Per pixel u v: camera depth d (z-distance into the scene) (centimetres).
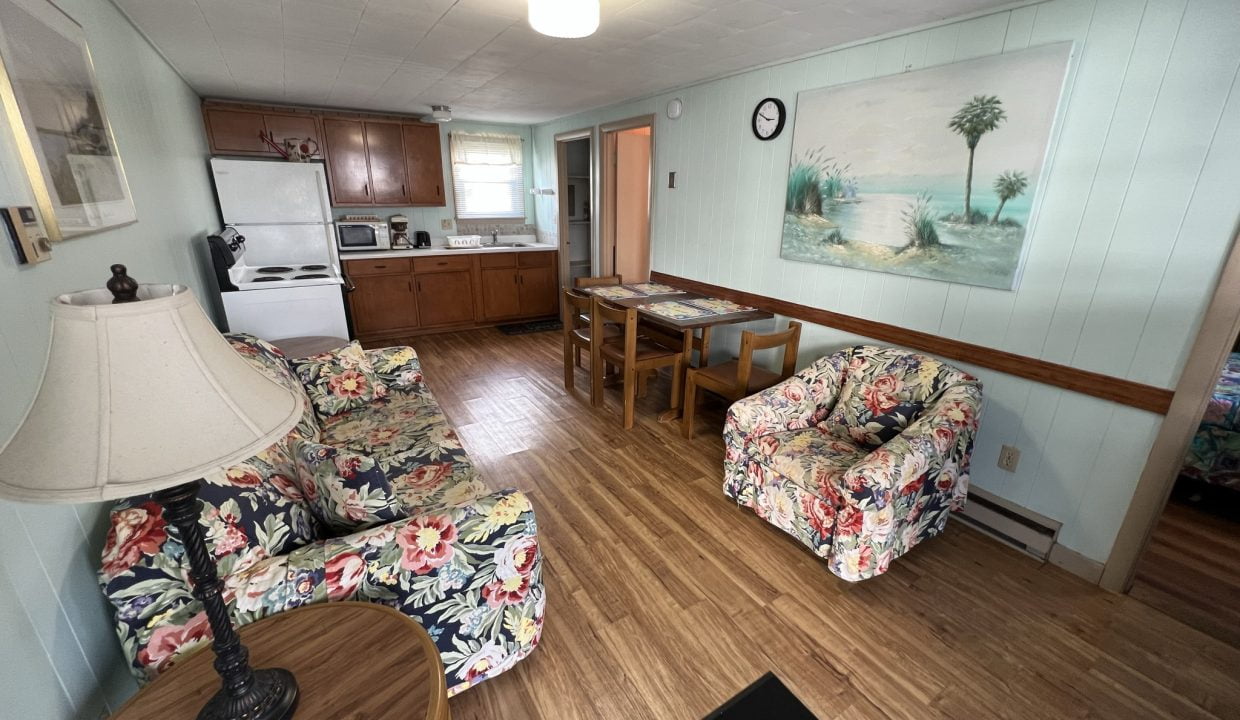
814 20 219
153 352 66
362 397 249
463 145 566
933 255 231
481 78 343
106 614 117
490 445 299
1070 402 197
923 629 173
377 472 129
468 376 418
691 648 165
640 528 224
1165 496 176
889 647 166
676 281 400
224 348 76
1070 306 192
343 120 479
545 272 588
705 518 232
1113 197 177
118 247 170
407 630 108
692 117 358
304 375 237
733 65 300
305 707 90
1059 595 188
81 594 107
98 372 63
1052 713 145
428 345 505
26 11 116
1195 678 155
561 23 173
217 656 83
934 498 191
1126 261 177
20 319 101
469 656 136
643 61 292
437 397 372
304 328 365
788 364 288
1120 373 183
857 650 165
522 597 140
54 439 63
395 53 281
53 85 128
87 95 152
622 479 264
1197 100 156
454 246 562
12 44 108
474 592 132
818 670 158
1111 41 171
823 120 269
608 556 206
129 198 184
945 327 234
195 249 306
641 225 538
